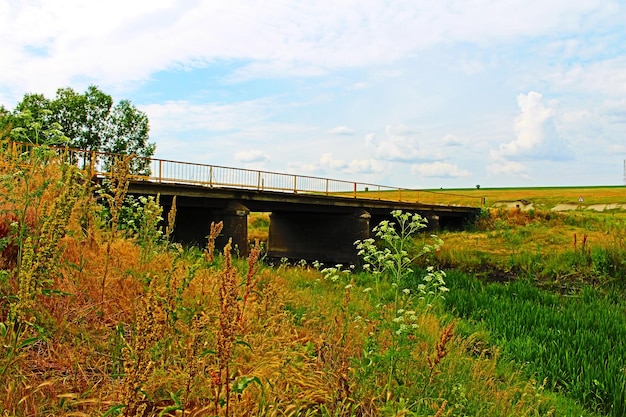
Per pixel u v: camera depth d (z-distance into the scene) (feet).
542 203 271.49
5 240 17.69
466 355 27.04
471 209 171.63
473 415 18.10
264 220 170.91
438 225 154.10
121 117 177.58
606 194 319.27
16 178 21.58
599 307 50.39
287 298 31.68
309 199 111.65
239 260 49.06
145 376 10.55
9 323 12.51
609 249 77.00
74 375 14.53
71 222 23.76
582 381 28.07
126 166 21.77
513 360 29.55
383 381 18.56
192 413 13.43
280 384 16.03
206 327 16.51
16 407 12.14
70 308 18.54
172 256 28.30
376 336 21.29
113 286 21.40
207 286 22.97
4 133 21.59
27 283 12.18
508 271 85.10
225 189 91.20
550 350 33.24
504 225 157.89
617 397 25.55
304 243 134.10
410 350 19.79
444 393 18.98
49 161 23.08
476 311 45.91
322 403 16.51
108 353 16.07
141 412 10.58
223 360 11.88
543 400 22.97
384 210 136.56
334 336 21.91
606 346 34.17
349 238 126.52
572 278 73.31
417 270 73.87
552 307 48.96
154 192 77.10
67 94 170.19
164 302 16.87
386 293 30.35
